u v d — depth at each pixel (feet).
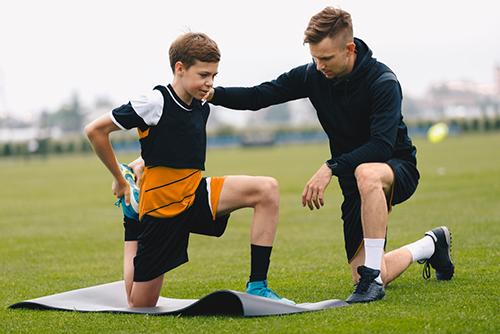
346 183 20.30
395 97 19.19
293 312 17.57
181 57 18.26
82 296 20.66
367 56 19.38
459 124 210.79
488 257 25.46
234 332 16.28
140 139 18.80
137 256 18.99
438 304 18.11
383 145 18.83
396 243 31.65
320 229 38.06
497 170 69.51
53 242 37.24
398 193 19.51
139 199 19.04
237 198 18.90
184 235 19.07
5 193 70.44
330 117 20.08
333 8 18.81
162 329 16.98
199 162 18.95
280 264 27.30
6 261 31.42
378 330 15.96
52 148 189.67
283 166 94.99
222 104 20.39
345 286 22.18
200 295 22.04
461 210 41.42
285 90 20.58
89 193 67.10
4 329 17.65
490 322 16.35
